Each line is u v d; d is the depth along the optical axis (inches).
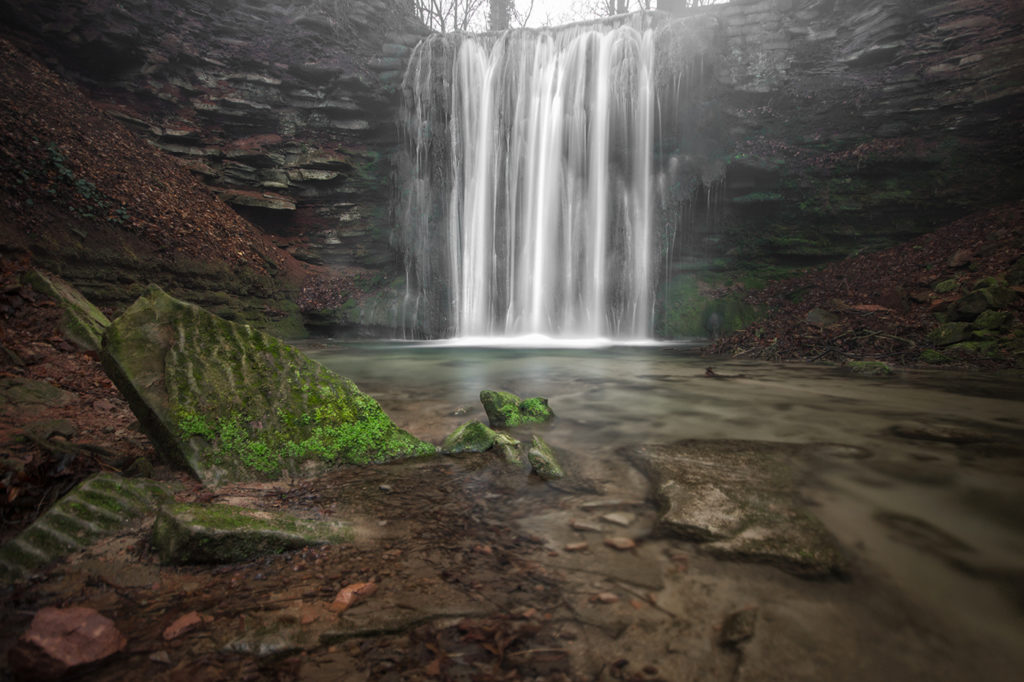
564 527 105.2
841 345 421.4
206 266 547.8
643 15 681.0
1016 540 99.7
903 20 583.5
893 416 213.5
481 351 524.4
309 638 68.6
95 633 64.7
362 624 71.7
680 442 173.6
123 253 456.1
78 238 421.1
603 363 414.0
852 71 619.5
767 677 61.7
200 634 69.4
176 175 615.8
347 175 761.6
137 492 108.2
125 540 94.7
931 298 447.2
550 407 234.1
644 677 61.5
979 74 544.1
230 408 137.5
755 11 659.4
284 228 746.2
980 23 552.1
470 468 145.3
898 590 82.0
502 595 79.7
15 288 259.1
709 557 91.7
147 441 152.4
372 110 778.8
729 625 72.0
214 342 148.6
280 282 671.8
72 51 596.1
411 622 72.5
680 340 622.5
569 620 73.1
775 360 418.0
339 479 134.6
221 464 127.7
